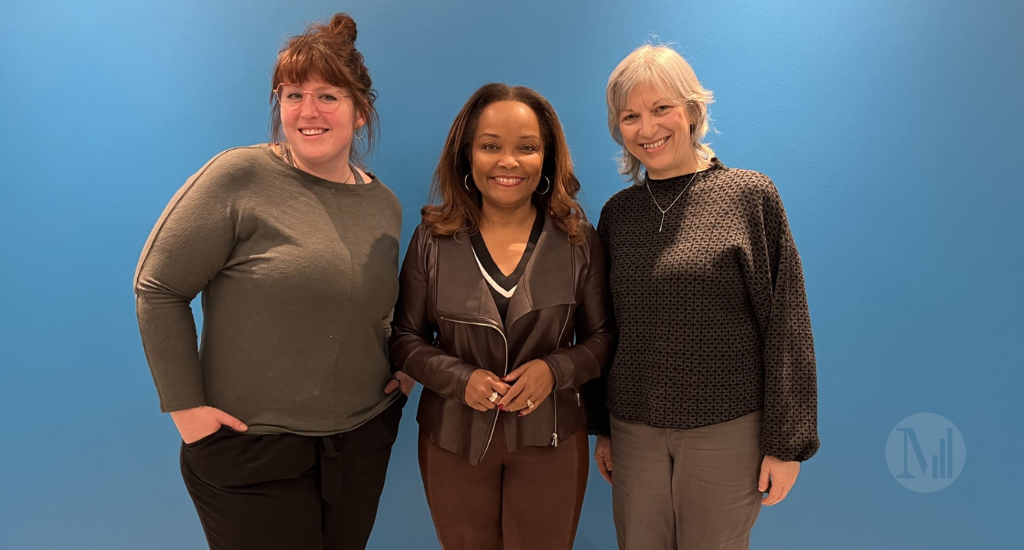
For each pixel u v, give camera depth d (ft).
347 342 4.38
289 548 4.40
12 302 6.09
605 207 5.04
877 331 5.83
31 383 6.14
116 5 5.82
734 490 4.34
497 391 4.32
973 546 5.92
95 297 6.04
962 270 5.74
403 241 6.03
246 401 4.20
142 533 6.22
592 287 4.81
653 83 4.31
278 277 4.06
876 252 5.77
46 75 5.91
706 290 4.22
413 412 6.19
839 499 5.99
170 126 5.91
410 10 5.82
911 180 5.69
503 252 4.77
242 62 5.82
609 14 5.73
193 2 5.81
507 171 4.45
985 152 5.63
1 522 6.23
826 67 5.65
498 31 5.80
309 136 4.18
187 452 4.33
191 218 3.93
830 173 5.74
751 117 5.75
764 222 4.28
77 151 5.96
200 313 5.98
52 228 6.02
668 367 4.34
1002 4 5.51
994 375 5.80
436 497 4.77
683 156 4.57
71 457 6.18
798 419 4.17
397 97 5.90
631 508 4.62
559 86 5.82
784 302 4.20
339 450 4.45
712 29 5.69
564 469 4.70
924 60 5.58
